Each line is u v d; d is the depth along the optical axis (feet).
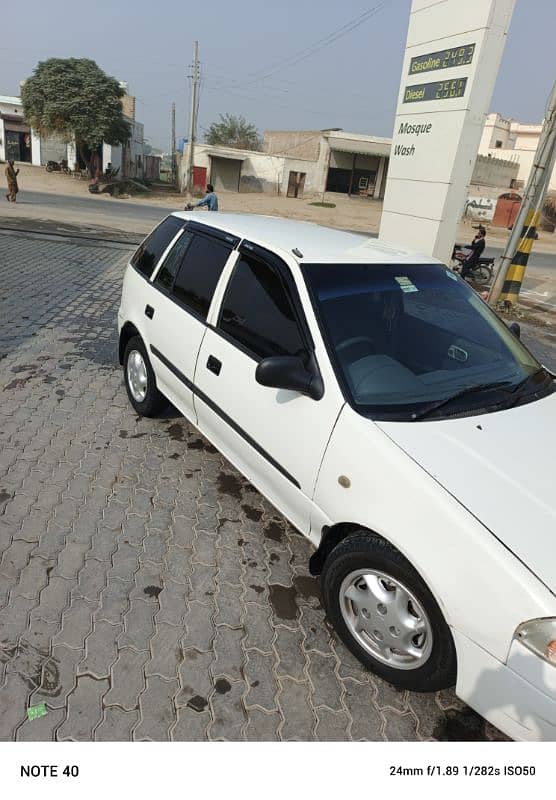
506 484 7.33
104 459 12.94
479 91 28.37
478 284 47.52
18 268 31.81
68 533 10.43
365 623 8.00
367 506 7.59
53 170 140.05
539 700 6.05
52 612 8.70
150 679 7.80
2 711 7.17
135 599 9.12
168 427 14.67
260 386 9.68
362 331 9.33
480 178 150.71
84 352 19.79
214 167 145.38
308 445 8.64
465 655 6.63
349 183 156.87
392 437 7.82
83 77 114.01
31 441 13.43
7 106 150.61
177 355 12.16
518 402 9.35
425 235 32.27
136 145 181.16
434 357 9.68
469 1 27.63
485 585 6.38
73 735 7.00
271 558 10.38
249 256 10.85
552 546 6.56
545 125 33.22
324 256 10.21
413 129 32.55
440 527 6.82
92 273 32.81
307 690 7.92
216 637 8.59
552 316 36.68
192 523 11.08
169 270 13.23
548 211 126.82
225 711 7.49
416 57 31.83
